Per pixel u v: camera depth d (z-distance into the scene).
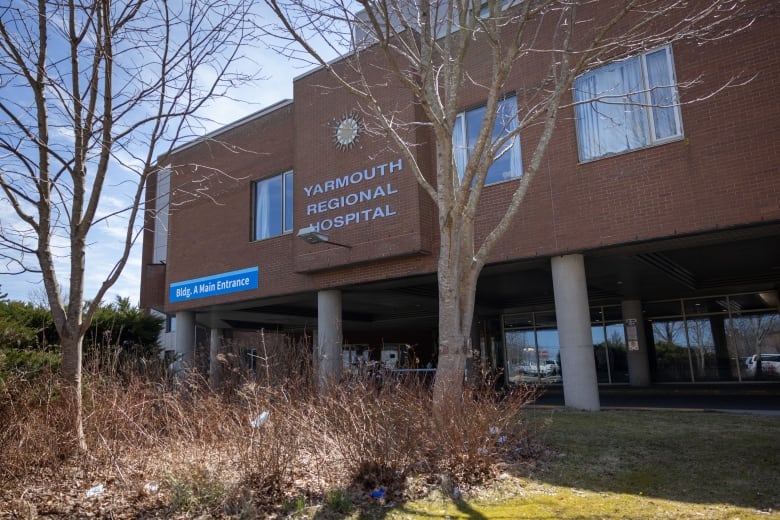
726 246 12.52
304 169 14.95
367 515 4.75
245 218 16.86
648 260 13.20
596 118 11.08
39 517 4.83
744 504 4.85
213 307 18.00
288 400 6.57
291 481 5.45
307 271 14.56
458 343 7.07
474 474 5.69
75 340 6.56
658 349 20.64
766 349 18.84
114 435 6.41
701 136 9.92
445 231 7.36
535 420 7.88
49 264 6.61
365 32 10.52
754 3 9.62
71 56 6.82
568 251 10.99
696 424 8.30
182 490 5.03
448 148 7.60
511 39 12.10
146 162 6.96
